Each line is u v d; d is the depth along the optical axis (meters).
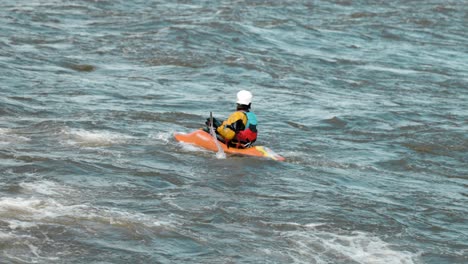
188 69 61.28
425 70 68.38
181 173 34.38
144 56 64.12
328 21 88.81
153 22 78.06
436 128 47.47
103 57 62.84
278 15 89.62
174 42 69.00
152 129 41.94
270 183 34.19
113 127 41.50
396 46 78.94
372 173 37.75
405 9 99.38
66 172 32.69
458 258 28.02
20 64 57.16
